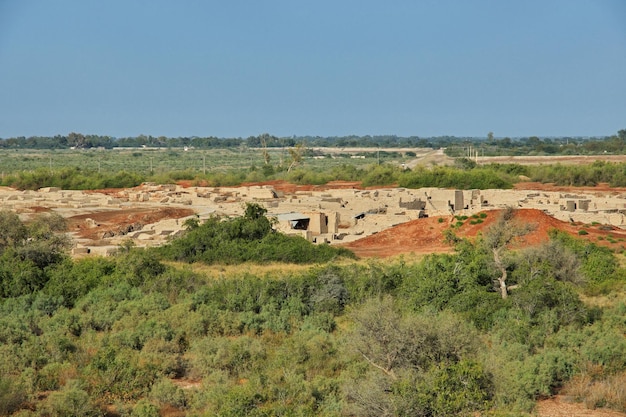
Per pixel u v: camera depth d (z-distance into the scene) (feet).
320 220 315.37
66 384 116.57
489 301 164.45
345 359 124.88
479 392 104.12
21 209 386.52
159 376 123.13
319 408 108.27
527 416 106.93
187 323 152.05
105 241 288.30
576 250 228.02
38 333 153.69
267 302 174.40
